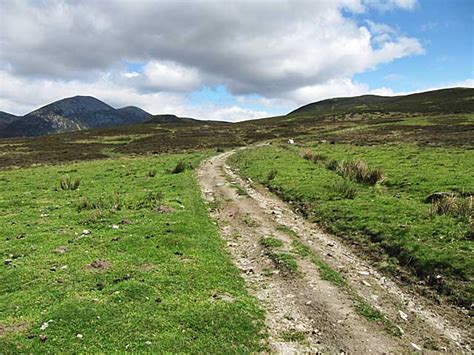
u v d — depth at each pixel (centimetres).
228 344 1017
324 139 8000
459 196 2338
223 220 2283
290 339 1066
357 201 2356
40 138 10975
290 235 1950
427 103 16212
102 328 1058
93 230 1998
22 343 986
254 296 1326
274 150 6138
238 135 10812
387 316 1195
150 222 2086
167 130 12769
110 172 4325
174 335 1035
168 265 1508
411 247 1608
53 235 1902
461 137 6222
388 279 1480
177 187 3177
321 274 1464
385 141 6619
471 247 1528
